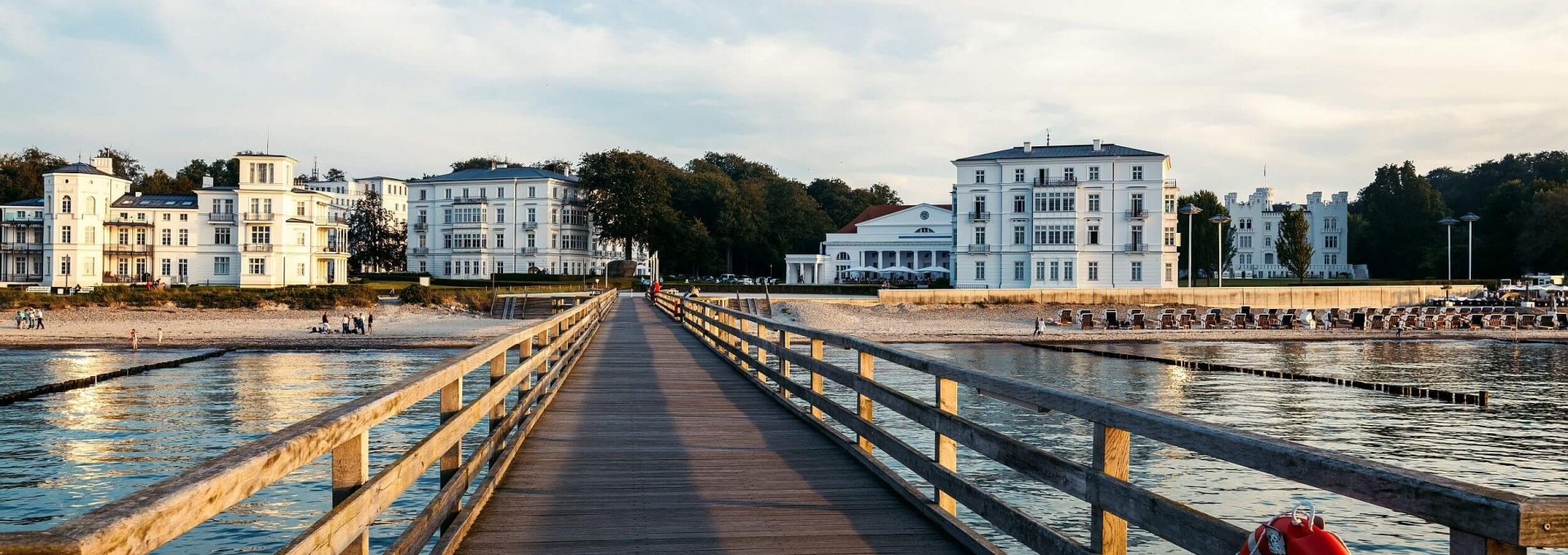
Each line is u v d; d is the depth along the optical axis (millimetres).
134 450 19516
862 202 141375
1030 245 79750
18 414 24578
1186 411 26484
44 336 50781
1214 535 3074
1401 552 12797
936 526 6383
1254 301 74812
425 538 4676
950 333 57094
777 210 114688
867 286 75812
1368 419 24953
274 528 13648
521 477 8016
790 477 8031
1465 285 84938
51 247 83750
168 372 35625
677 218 100500
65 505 15258
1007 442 4938
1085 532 13352
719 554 5750
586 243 108750
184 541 13078
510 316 65562
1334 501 15195
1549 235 94000
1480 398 28047
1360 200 158125
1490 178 146500
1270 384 33281
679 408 12328
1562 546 2045
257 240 85250
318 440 3057
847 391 28875
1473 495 2154
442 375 5125
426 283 81500
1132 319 62812
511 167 109562
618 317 40188
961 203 81750
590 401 12969
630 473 8156
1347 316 70188
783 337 12992
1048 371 38062
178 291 67562
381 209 116000
